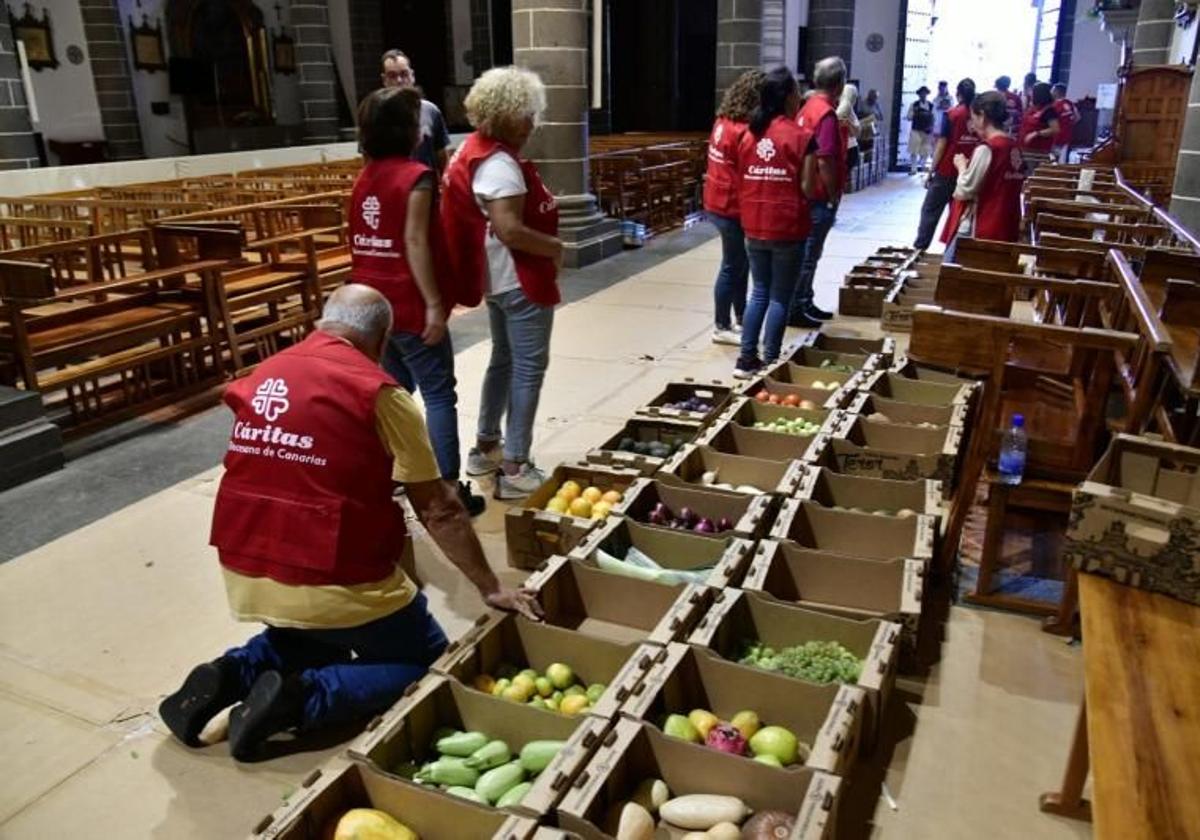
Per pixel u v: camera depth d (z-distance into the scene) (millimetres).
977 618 3035
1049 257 4844
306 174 9992
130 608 3125
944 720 2549
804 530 3102
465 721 2252
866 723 2266
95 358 5289
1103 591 2023
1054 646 2885
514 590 2605
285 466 2254
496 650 2498
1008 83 13695
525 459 3852
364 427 2250
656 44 20641
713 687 2346
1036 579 3230
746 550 2867
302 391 2260
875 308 6668
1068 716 2572
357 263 3352
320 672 2387
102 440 4605
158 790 2334
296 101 19859
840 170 5758
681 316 6926
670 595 2723
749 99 5406
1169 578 1983
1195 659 1817
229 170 11898
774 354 5301
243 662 2443
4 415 4043
